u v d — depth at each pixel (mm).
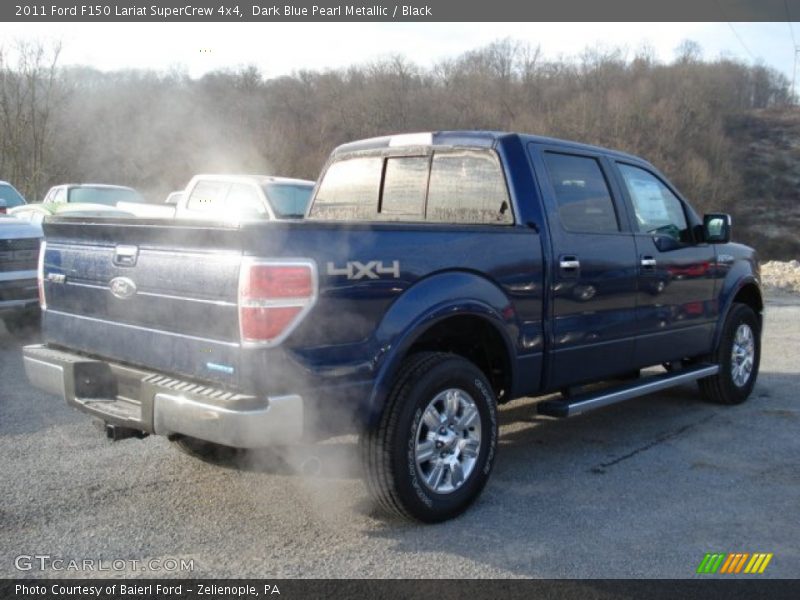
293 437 3537
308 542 3811
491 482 4711
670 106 62531
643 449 5387
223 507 4207
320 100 41812
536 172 4840
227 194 11242
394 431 3832
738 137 74562
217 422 3443
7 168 31188
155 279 3826
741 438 5672
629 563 3635
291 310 3488
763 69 82312
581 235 4969
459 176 5055
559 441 5586
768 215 66938
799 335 10445
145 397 3746
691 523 4105
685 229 6059
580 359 4992
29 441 5172
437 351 4293
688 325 5977
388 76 44750
